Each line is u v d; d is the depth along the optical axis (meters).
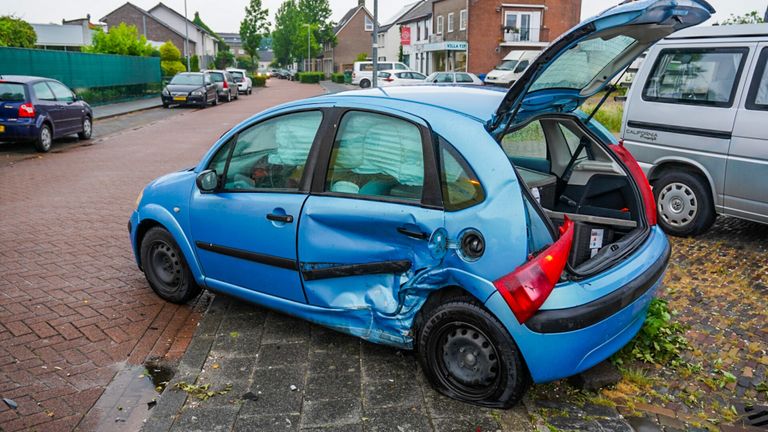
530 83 2.92
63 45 54.75
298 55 82.06
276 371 3.61
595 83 3.64
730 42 5.90
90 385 3.55
